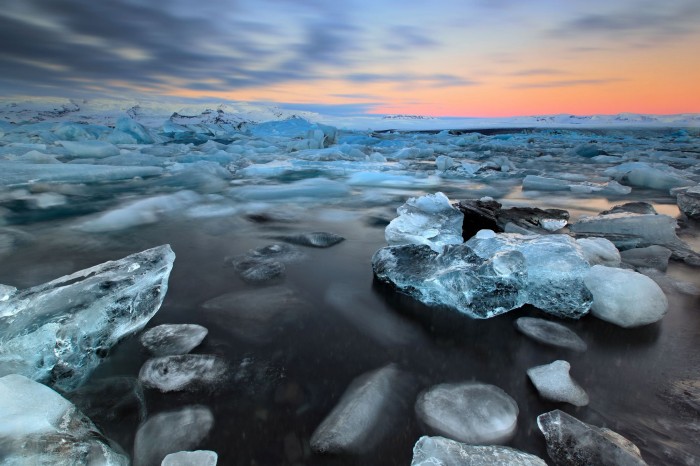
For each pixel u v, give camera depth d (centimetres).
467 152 1514
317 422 148
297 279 283
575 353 191
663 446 135
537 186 743
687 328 211
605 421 147
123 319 192
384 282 270
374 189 753
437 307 238
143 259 220
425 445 126
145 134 1580
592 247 287
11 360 155
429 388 167
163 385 165
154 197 585
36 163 830
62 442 114
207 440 139
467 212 439
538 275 232
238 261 316
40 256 344
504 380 172
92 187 720
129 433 143
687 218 488
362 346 200
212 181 802
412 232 326
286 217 503
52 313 170
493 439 139
